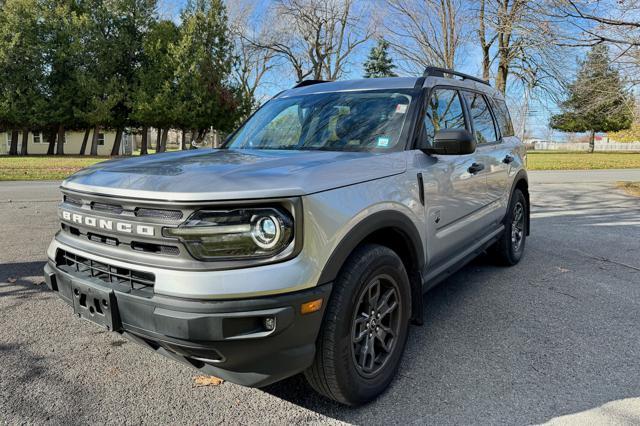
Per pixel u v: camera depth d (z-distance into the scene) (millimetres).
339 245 2260
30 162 21906
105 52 32406
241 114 35438
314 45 32594
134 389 2721
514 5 11914
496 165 4508
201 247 2010
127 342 3334
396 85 3607
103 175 2482
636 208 9570
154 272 2086
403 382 2797
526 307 4020
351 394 2416
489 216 4395
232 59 34125
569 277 4875
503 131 5152
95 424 2371
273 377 2115
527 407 2520
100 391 2693
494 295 4336
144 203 2107
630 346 3250
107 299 2207
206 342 1979
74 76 31859
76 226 2492
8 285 4445
